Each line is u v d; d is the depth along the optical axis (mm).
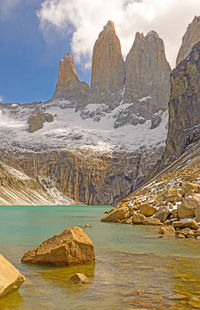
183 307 7172
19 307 7340
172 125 171625
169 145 168000
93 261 12406
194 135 120812
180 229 23891
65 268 11484
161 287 8812
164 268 11297
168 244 17516
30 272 10836
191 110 160625
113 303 7523
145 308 7141
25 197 179000
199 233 21141
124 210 35094
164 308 7125
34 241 19031
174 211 28672
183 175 44594
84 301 7711
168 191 33375
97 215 56219
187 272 10617
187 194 30828
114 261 12711
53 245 12656
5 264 8977
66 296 8125
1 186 169125
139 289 8672
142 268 11305
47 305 7461
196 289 8602
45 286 9047
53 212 72000
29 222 36875
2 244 17688
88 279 9789
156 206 32844
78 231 13359
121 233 23141
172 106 175125
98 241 18891
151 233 23219
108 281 9523
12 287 8430
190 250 15438
